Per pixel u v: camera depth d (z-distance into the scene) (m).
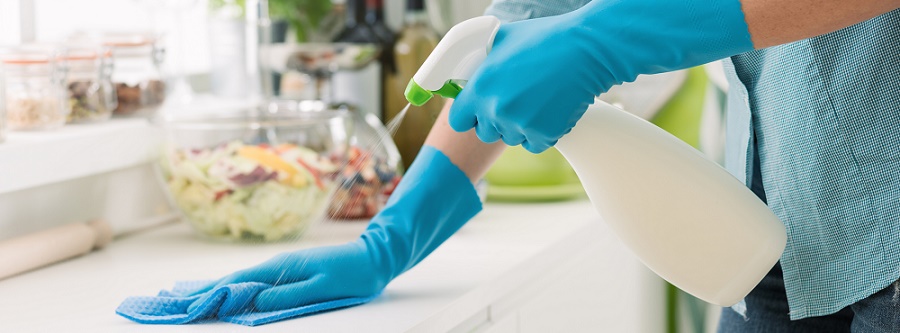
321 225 1.97
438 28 2.57
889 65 1.48
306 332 1.54
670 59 1.43
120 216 2.01
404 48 2.30
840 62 1.50
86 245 1.86
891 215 1.50
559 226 1.98
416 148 2.25
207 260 1.85
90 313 1.62
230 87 2.27
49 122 1.90
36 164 1.83
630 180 1.48
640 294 2.28
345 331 1.54
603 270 2.09
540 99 1.42
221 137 1.88
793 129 1.54
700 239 1.49
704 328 2.52
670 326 2.44
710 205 1.48
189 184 1.88
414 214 1.66
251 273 1.61
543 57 1.43
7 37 1.98
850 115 1.50
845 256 1.53
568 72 1.43
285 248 1.90
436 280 1.71
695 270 1.50
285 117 2.00
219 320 1.57
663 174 1.48
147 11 2.19
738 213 1.48
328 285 1.60
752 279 1.51
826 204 1.53
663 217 1.48
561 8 1.67
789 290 1.58
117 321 1.59
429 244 1.68
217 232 1.92
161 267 1.81
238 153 1.87
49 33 2.10
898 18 1.47
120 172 2.00
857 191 1.52
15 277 1.77
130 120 2.03
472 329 1.71
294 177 1.87
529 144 1.46
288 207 1.88
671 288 2.42
